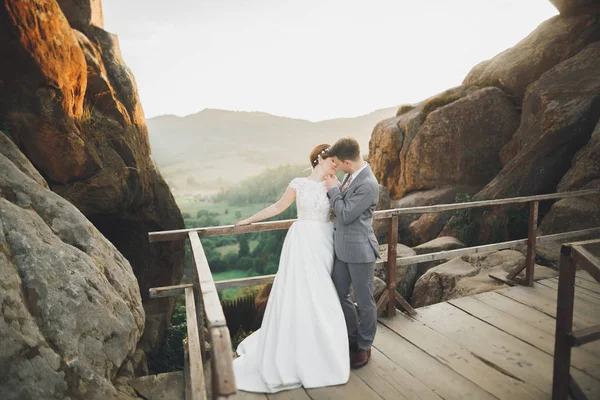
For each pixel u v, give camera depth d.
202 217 93.44
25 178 3.53
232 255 42.16
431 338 3.61
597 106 8.52
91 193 7.28
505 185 9.27
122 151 8.04
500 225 9.09
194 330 2.75
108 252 3.79
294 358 2.88
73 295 2.88
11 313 2.50
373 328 3.10
